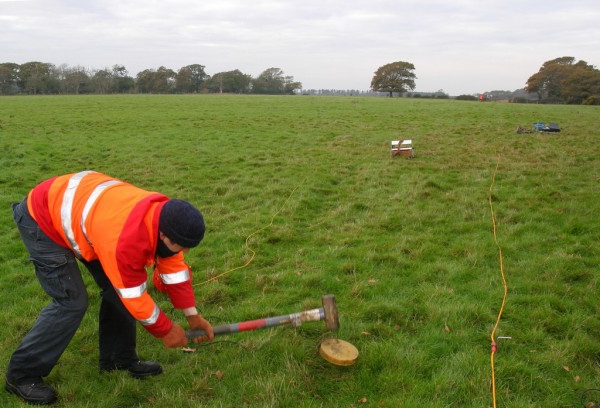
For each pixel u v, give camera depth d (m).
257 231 7.25
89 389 3.70
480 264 5.96
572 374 3.86
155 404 3.54
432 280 5.57
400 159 12.88
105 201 3.13
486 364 3.92
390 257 6.14
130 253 2.97
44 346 3.38
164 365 4.04
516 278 5.52
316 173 11.27
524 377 3.80
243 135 18.22
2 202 8.98
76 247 3.23
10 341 4.34
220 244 6.87
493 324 4.55
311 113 28.12
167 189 10.20
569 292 5.16
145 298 3.14
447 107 33.75
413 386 3.68
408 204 8.60
